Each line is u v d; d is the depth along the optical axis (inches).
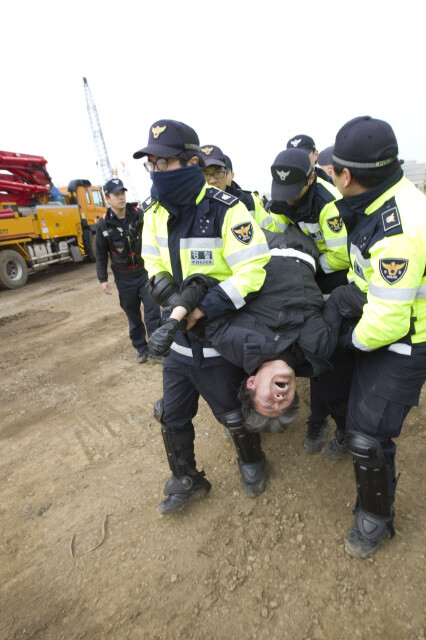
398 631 63.6
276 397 66.8
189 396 86.3
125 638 68.7
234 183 124.6
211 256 73.7
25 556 87.4
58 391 163.0
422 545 76.5
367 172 59.4
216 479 101.5
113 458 116.1
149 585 77.2
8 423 143.1
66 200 543.5
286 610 69.1
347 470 97.9
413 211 57.9
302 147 110.3
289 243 84.7
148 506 96.3
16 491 107.7
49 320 281.0
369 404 68.5
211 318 69.9
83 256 542.9
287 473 100.0
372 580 71.8
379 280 59.3
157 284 78.1
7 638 71.4
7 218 421.1
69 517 96.5
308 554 78.5
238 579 75.6
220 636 66.8
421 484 90.2
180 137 68.9
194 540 85.3
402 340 64.6
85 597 76.8
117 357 191.8
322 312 75.0
